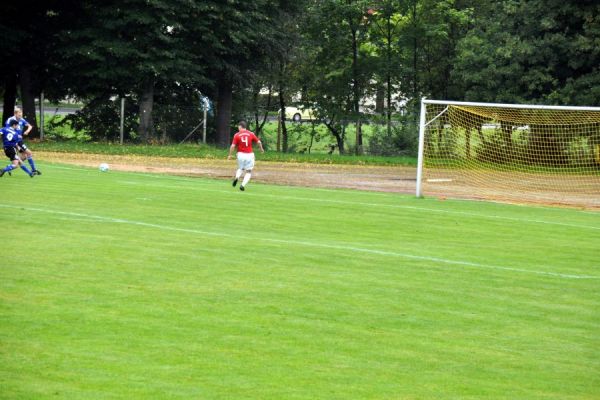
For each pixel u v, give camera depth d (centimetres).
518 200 7138
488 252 4000
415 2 12962
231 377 1973
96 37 11300
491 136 10181
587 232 4950
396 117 12912
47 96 12375
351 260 3572
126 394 1825
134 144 11600
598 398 1941
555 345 2370
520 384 2017
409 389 1947
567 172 9844
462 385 1991
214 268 3244
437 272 3400
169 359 2086
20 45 11531
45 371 1953
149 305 2616
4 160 8219
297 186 7425
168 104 12594
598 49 10644
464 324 2567
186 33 11631
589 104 10756
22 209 4659
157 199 5522
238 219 4728
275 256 3572
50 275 2970
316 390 1906
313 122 13138
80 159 9256
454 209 5959
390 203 6153
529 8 11169
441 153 10356
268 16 12112
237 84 12475
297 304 2720
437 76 13412
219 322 2456
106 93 12075
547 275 3453
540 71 11056
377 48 13512
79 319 2409
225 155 10531
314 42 13275
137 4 11181
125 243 3709
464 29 13188
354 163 10644
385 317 2605
